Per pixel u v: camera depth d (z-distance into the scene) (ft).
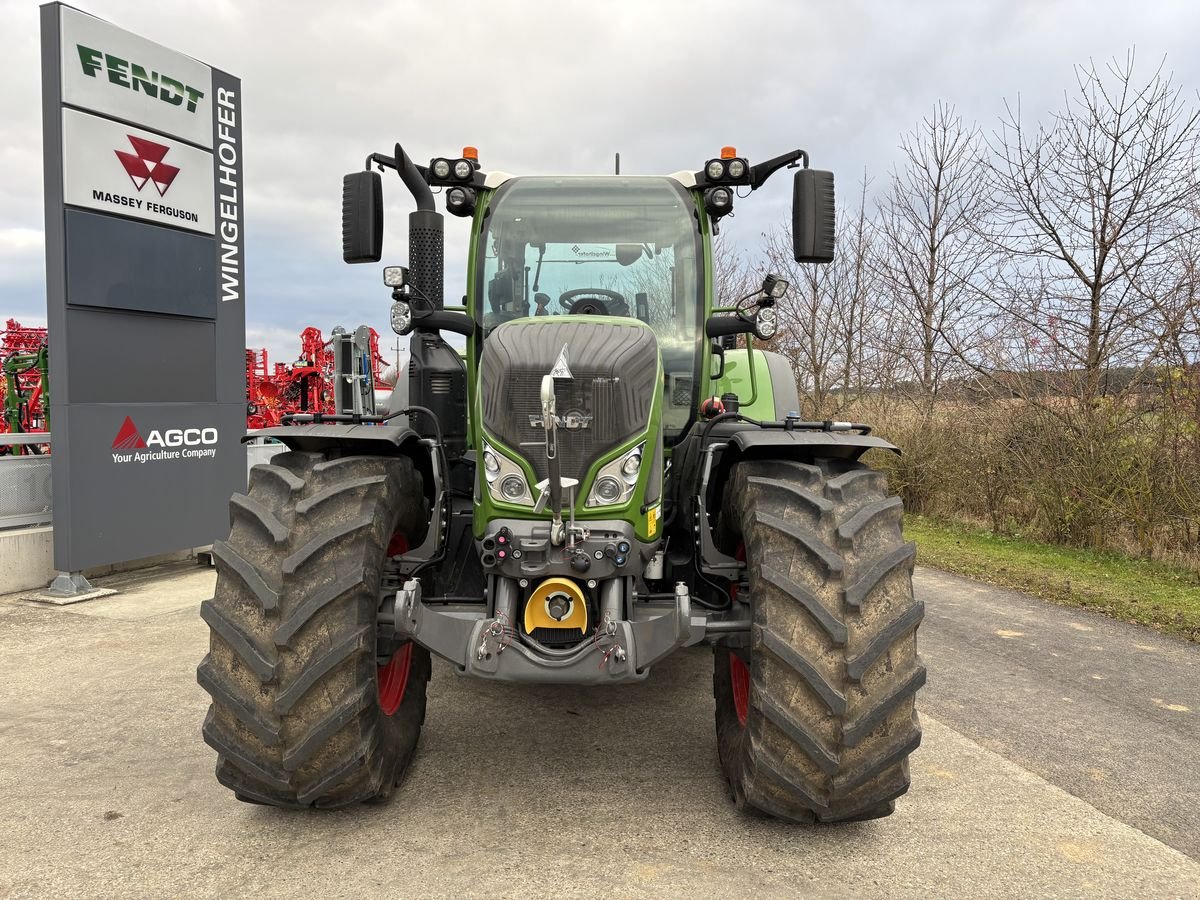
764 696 8.42
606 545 9.24
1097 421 25.64
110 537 20.42
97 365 19.99
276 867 8.38
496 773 10.61
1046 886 8.18
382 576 9.53
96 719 12.28
